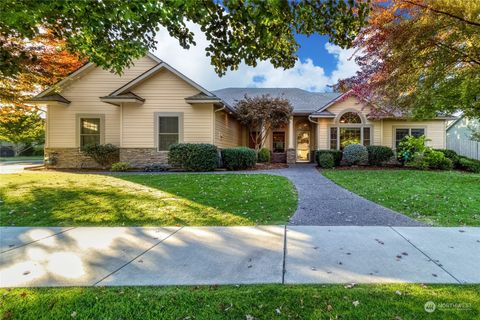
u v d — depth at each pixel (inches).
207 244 147.3
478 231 166.6
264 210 218.4
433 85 285.9
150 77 496.1
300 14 126.6
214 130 506.0
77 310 89.2
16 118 549.3
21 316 86.8
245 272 114.4
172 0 118.7
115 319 85.1
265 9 117.4
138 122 497.7
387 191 291.0
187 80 487.5
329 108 621.0
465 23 236.1
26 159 928.9
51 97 507.2
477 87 269.6
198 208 222.8
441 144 616.7
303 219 195.0
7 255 133.0
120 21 145.4
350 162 560.7
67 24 151.3
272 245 145.3
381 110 450.6
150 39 164.9
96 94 529.7
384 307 88.6
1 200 242.5
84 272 115.2
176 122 500.7
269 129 650.8
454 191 291.6
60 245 146.3
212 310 88.7
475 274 110.8
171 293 98.5
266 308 89.0
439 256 129.3
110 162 518.3
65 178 368.5
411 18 246.8
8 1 120.0
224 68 156.5
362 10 128.4
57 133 528.1
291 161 647.1
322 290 98.9
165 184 324.5
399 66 275.9
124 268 119.0
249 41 141.6
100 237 158.6
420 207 225.8
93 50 166.7
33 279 109.1
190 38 151.3
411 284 103.0
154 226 179.9
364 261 124.3
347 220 192.5
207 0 124.0
